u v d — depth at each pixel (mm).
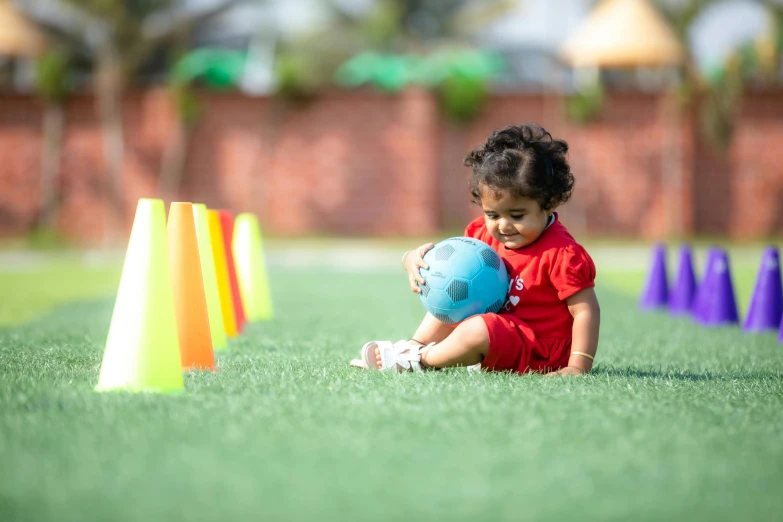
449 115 32500
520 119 32625
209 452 4398
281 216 32812
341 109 32562
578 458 4418
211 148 32562
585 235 32625
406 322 11562
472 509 3682
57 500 3713
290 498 3768
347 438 4684
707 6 35156
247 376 6480
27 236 31922
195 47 45531
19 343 8641
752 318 11336
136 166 32219
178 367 5918
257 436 4699
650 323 12094
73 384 6062
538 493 3893
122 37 36719
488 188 6590
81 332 9750
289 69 32062
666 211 32469
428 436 4754
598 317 6758
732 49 32312
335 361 7535
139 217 6031
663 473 4223
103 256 27406
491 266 6809
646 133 32406
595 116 32344
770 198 32656
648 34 32406
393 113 32469
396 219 32656
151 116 32188
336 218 32812
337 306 13859
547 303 6828
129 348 5852
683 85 32000
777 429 5152
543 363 6793
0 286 17859
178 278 6898
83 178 32094
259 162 32594
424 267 6898
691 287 13758
